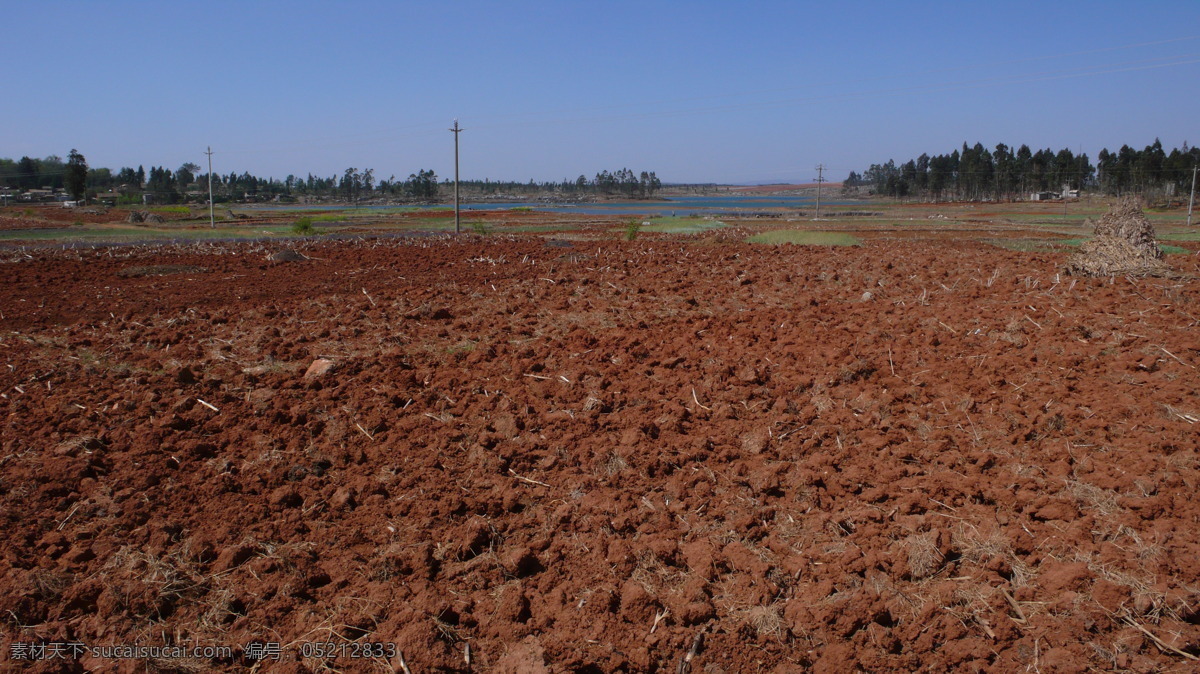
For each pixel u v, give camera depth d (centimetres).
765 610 427
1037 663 388
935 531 491
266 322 1173
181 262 1955
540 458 642
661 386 838
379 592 448
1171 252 2297
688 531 520
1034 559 479
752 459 639
